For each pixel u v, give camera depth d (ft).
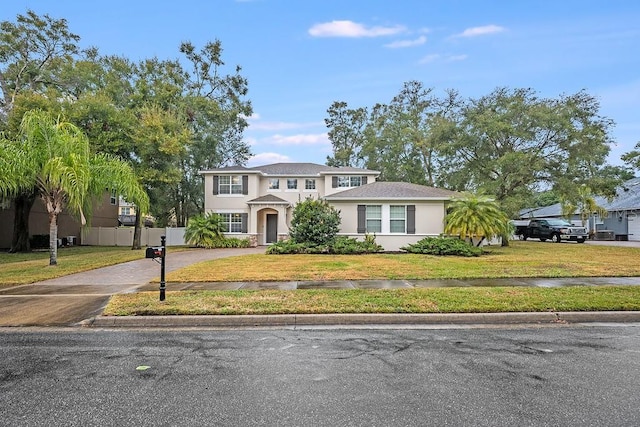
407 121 121.90
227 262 47.44
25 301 26.53
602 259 48.78
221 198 89.40
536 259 49.08
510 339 18.38
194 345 17.56
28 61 85.51
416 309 22.77
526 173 71.67
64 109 67.26
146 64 92.43
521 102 73.51
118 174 52.60
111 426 10.14
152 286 31.45
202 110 100.01
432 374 13.83
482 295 26.02
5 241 83.71
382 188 70.38
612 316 22.18
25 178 45.50
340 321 21.85
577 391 12.31
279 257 53.78
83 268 43.01
